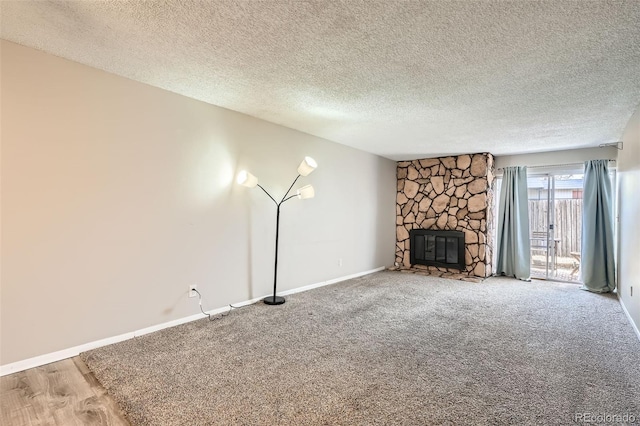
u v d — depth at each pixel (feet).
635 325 10.50
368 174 19.47
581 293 15.26
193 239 10.87
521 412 6.01
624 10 5.82
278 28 6.65
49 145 7.97
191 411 5.96
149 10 6.08
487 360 8.14
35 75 7.74
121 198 9.18
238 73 8.84
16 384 6.95
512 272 19.02
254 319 10.98
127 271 9.31
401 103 10.91
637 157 10.66
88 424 5.68
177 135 10.41
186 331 9.86
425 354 8.45
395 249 22.16
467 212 19.29
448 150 18.39
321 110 11.81
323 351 8.55
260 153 13.03
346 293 14.65
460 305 12.98
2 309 7.36
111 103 8.96
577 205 18.57
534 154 18.79
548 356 8.39
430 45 7.22
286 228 14.29
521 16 6.07
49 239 7.97
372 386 6.87
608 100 10.30
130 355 8.21
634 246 11.04
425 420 5.76
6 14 6.27
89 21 6.50
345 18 6.26
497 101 10.57
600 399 6.46
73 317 8.34
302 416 5.84
